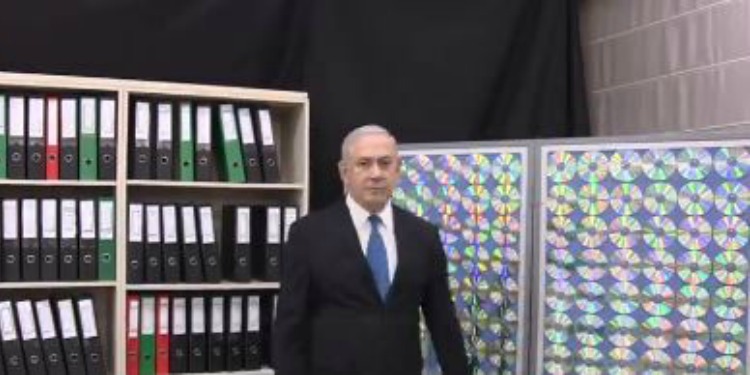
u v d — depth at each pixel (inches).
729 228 92.6
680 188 95.8
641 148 98.4
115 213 112.0
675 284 95.5
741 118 115.1
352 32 134.3
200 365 116.7
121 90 111.6
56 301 112.0
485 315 108.1
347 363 85.7
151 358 114.7
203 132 116.7
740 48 115.3
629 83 137.4
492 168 108.7
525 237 105.4
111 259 111.9
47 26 120.0
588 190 101.5
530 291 104.9
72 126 111.1
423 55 137.6
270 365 120.9
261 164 119.9
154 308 115.3
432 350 109.1
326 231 88.4
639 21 135.1
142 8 124.4
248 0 130.0
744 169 92.0
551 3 142.9
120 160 111.6
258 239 121.2
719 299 92.8
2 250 108.7
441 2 139.0
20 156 109.0
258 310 119.7
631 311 98.0
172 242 115.0
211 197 126.9
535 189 105.3
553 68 142.6
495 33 140.6
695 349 94.0
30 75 108.0
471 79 139.4
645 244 97.4
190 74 127.0
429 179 113.5
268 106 125.6
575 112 143.3
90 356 112.0
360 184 89.0
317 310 88.7
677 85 127.1
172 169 115.3
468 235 110.0
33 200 110.0
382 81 135.5
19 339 109.7
